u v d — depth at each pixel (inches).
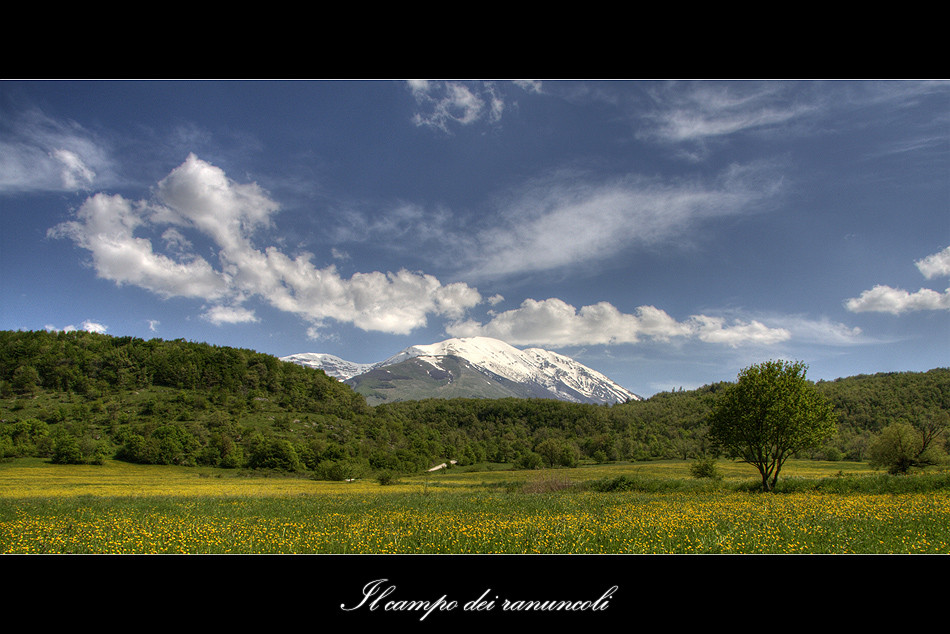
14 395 5442.9
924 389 4010.8
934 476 1163.9
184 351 7249.0
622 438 6141.7
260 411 6471.5
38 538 623.5
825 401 1391.5
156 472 3774.6
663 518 689.6
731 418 1444.4
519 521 710.5
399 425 6879.9
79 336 6879.9
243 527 711.1
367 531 649.6
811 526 603.5
